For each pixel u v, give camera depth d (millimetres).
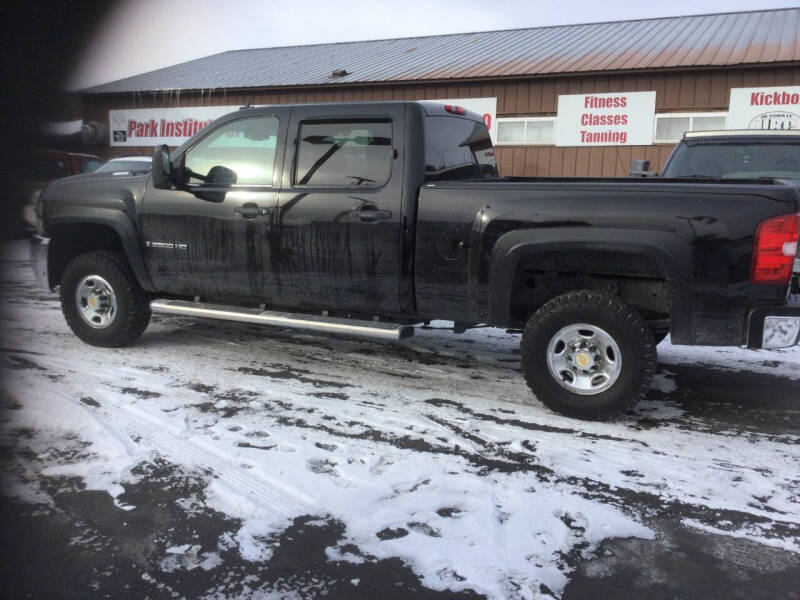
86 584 2414
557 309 3965
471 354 5480
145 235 5027
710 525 2865
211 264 4852
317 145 4535
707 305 3652
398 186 4254
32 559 2549
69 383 4504
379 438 3707
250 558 2584
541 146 14875
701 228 3605
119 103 19984
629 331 3795
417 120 4293
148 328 6145
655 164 13938
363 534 2754
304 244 4516
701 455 3555
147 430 3738
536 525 2838
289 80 17844
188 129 19203
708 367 5176
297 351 5469
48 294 7867
